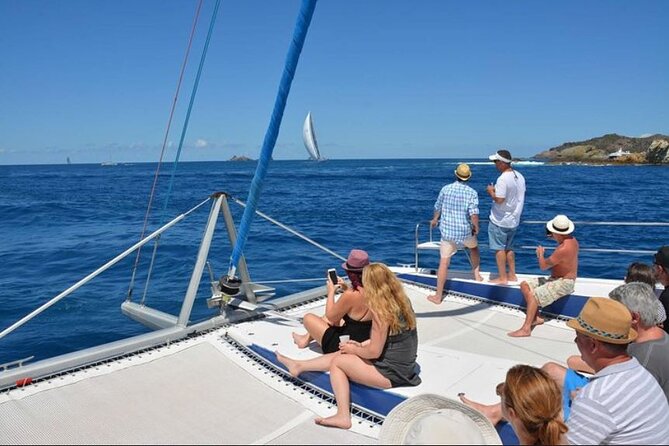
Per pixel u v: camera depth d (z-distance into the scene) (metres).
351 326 4.21
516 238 15.45
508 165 6.04
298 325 5.33
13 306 8.66
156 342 4.88
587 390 2.86
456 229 6.20
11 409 3.73
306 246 14.62
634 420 2.72
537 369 2.68
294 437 3.41
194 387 4.11
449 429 2.12
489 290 6.32
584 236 16.05
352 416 3.68
